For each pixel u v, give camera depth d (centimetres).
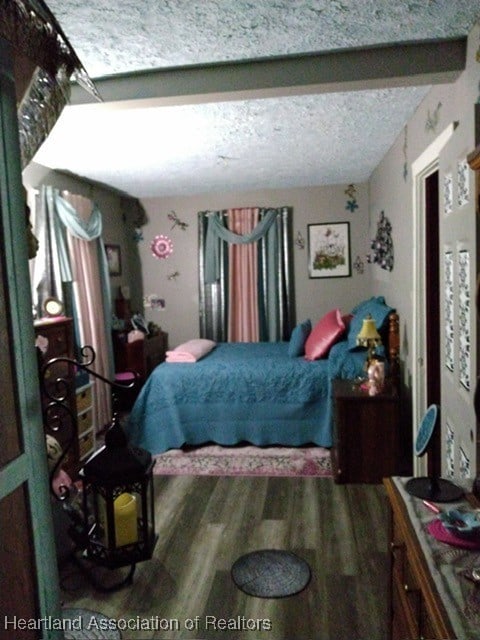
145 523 156
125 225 573
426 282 290
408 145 305
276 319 546
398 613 141
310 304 551
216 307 556
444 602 100
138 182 477
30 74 113
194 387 388
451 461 187
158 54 192
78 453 334
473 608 98
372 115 290
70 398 327
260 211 542
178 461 365
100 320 443
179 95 208
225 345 503
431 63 193
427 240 288
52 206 381
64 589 216
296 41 186
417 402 299
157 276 577
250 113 278
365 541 249
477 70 176
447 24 177
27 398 97
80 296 414
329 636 186
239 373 386
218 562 236
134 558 154
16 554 92
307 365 389
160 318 582
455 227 176
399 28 178
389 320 350
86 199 434
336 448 328
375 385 320
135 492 152
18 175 98
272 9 162
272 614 199
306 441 381
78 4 154
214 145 346
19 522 93
